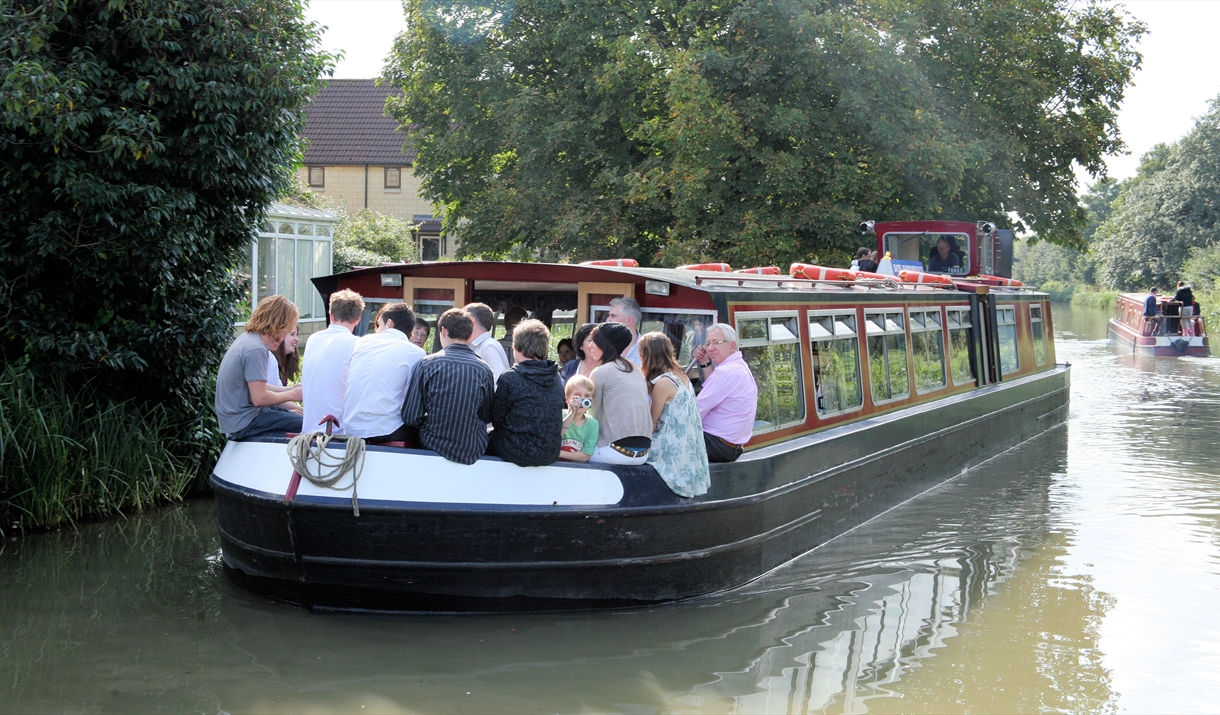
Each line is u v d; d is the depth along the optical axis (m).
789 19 18.70
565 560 6.21
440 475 5.99
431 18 21.81
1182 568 7.83
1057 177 22.94
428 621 6.11
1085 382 21.91
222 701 5.04
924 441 10.52
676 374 6.64
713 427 6.89
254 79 8.98
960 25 20.47
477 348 7.01
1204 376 23.06
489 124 22.34
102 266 8.78
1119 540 8.64
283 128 9.80
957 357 12.43
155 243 8.76
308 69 9.64
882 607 6.78
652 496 6.40
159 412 9.55
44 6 8.09
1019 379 14.61
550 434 6.11
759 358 7.63
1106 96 23.00
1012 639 6.22
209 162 9.09
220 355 10.12
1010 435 13.59
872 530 8.88
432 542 6.00
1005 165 20.67
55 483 8.34
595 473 6.28
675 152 19.27
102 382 9.37
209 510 9.10
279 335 6.76
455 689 5.22
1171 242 54.28
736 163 19.53
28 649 5.70
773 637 6.13
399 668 5.48
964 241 14.89
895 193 20.62
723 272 8.52
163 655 5.62
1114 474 11.70
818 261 20.28
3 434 8.04
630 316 6.88
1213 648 6.12
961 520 9.30
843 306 9.17
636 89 20.20
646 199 19.44
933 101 20.41
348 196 38.75
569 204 20.64
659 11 20.86
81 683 5.24
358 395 6.16
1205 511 9.74
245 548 6.46
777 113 18.66
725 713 5.04
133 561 7.45
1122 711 5.21
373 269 8.20
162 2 8.53
